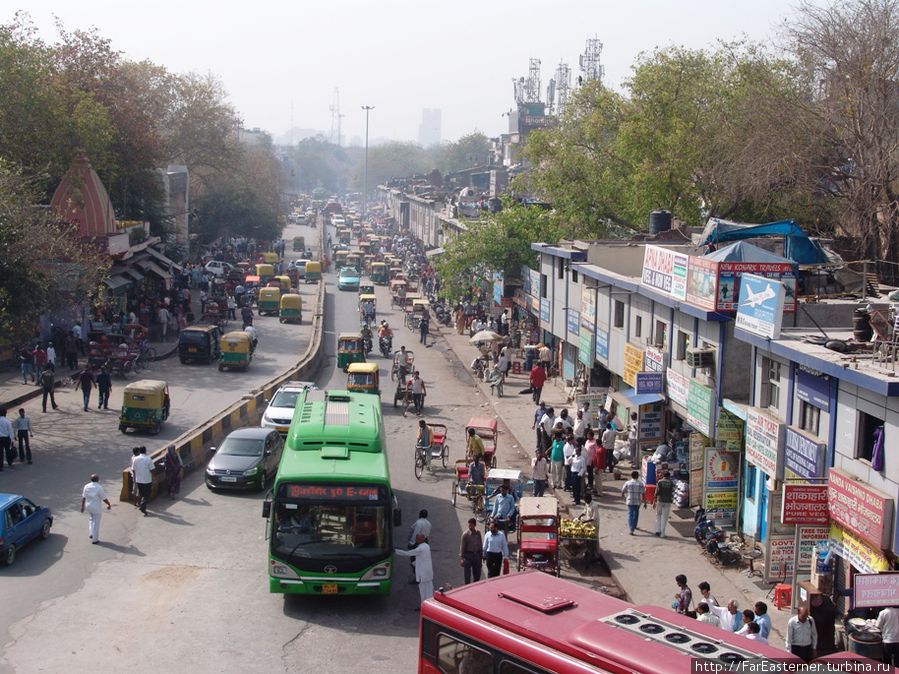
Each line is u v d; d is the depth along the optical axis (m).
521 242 57.59
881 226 33.78
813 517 18.64
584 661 10.34
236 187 106.81
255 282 78.50
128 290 58.81
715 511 23.47
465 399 43.56
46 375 35.31
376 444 20.31
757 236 27.08
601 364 36.56
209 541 22.30
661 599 19.66
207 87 93.19
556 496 27.58
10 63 47.72
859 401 17.88
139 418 32.38
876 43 34.53
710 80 47.06
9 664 15.48
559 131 51.47
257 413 37.34
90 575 19.69
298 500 18.55
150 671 15.55
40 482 26.42
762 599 19.61
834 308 22.86
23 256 32.91
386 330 56.00
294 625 17.84
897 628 15.44
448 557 22.34
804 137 36.38
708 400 24.00
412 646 17.11
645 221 48.09
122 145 63.59
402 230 141.88
